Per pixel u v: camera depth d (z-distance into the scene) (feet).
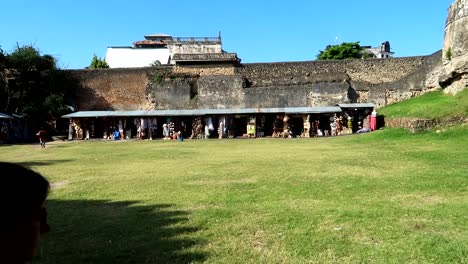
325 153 54.60
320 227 20.25
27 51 114.01
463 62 82.38
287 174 36.68
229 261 16.07
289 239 18.52
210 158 52.42
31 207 4.04
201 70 121.29
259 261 16.06
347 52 176.76
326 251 16.96
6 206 3.86
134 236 19.48
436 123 69.26
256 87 115.85
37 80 117.80
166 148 71.56
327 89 110.73
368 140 71.92
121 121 107.04
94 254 17.11
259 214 22.86
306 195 27.63
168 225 21.12
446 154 46.39
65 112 112.88
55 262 16.28
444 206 23.67
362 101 112.06
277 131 101.91
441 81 91.45
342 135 93.97
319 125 102.37
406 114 81.56
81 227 21.21
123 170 42.70
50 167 46.75
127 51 171.01
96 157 57.52
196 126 105.19
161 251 17.33
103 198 28.45
